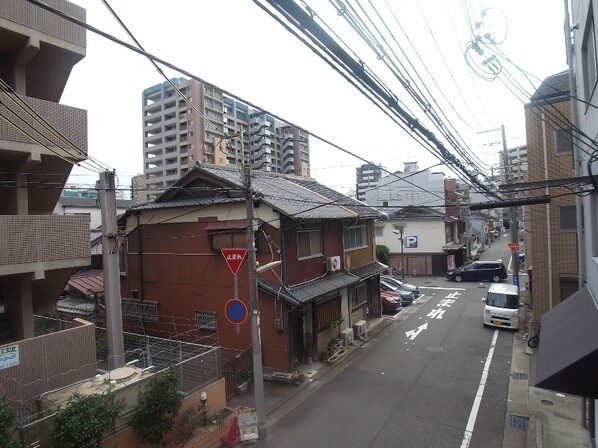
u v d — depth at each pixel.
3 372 8.02
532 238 16.78
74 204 33.03
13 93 8.45
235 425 9.27
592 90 6.43
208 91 53.50
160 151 65.62
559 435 9.03
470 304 23.95
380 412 10.57
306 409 10.91
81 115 10.38
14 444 5.73
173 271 15.66
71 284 17.06
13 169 9.88
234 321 9.95
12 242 8.84
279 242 13.47
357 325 17.61
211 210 14.74
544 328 7.94
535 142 16.89
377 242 38.75
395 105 5.09
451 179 41.91
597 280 6.46
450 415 10.29
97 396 7.06
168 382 8.11
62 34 10.01
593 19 6.04
